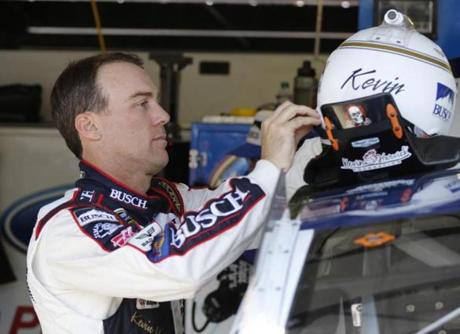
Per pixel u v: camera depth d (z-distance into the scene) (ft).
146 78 7.72
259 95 20.42
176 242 6.58
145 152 7.58
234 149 13.61
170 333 7.57
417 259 5.93
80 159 7.89
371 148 6.62
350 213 5.93
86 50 20.95
